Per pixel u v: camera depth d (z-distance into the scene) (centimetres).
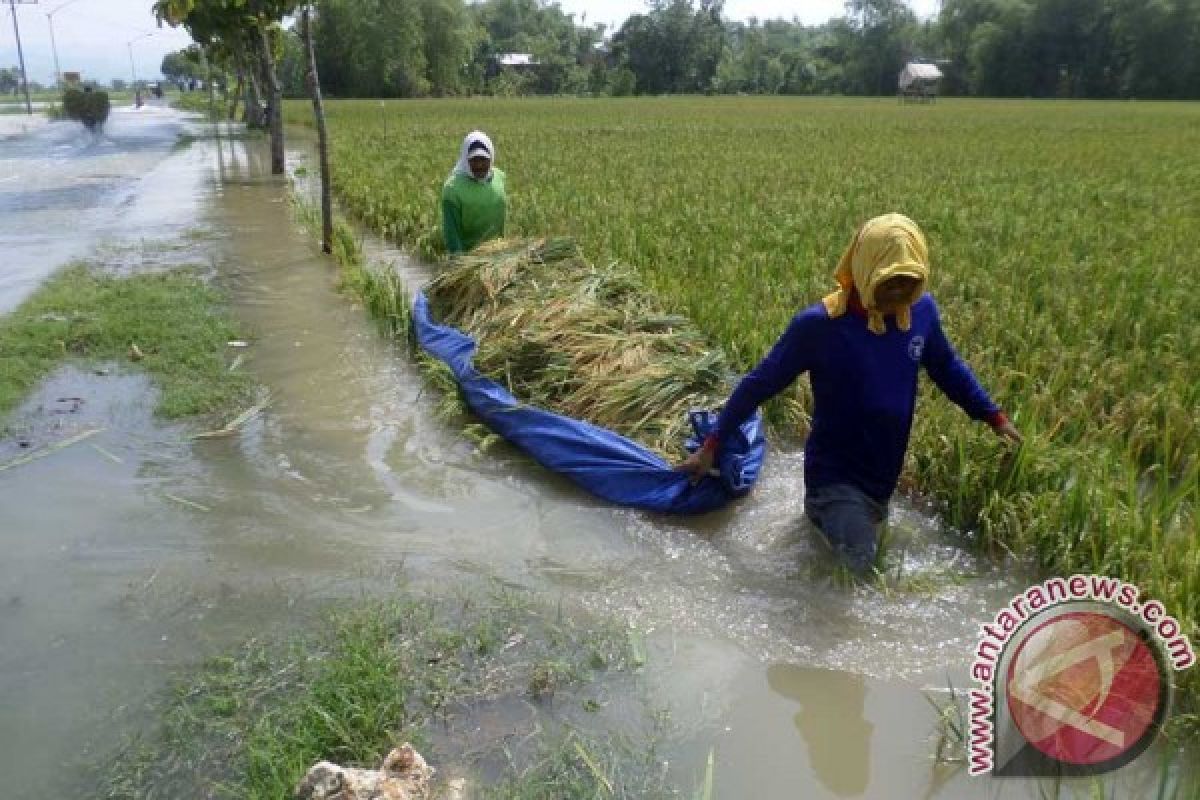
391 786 262
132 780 281
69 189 1802
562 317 603
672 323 607
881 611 374
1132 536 389
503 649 347
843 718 314
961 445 450
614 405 519
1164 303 680
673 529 443
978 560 418
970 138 2792
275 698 318
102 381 647
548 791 275
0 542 428
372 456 530
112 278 958
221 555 418
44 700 320
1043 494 422
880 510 425
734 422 421
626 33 10600
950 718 308
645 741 300
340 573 404
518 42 12150
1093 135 2961
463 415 585
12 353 687
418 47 7738
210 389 626
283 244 1188
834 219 1105
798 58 10969
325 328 786
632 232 1003
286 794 266
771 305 690
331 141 2664
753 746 300
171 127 4006
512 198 1320
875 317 386
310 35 1071
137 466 512
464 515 459
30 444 541
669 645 353
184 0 1030
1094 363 575
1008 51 8681
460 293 722
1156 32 7681
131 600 382
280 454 530
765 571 403
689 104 6316
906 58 10075
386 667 323
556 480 498
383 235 1263
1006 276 786
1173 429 489
